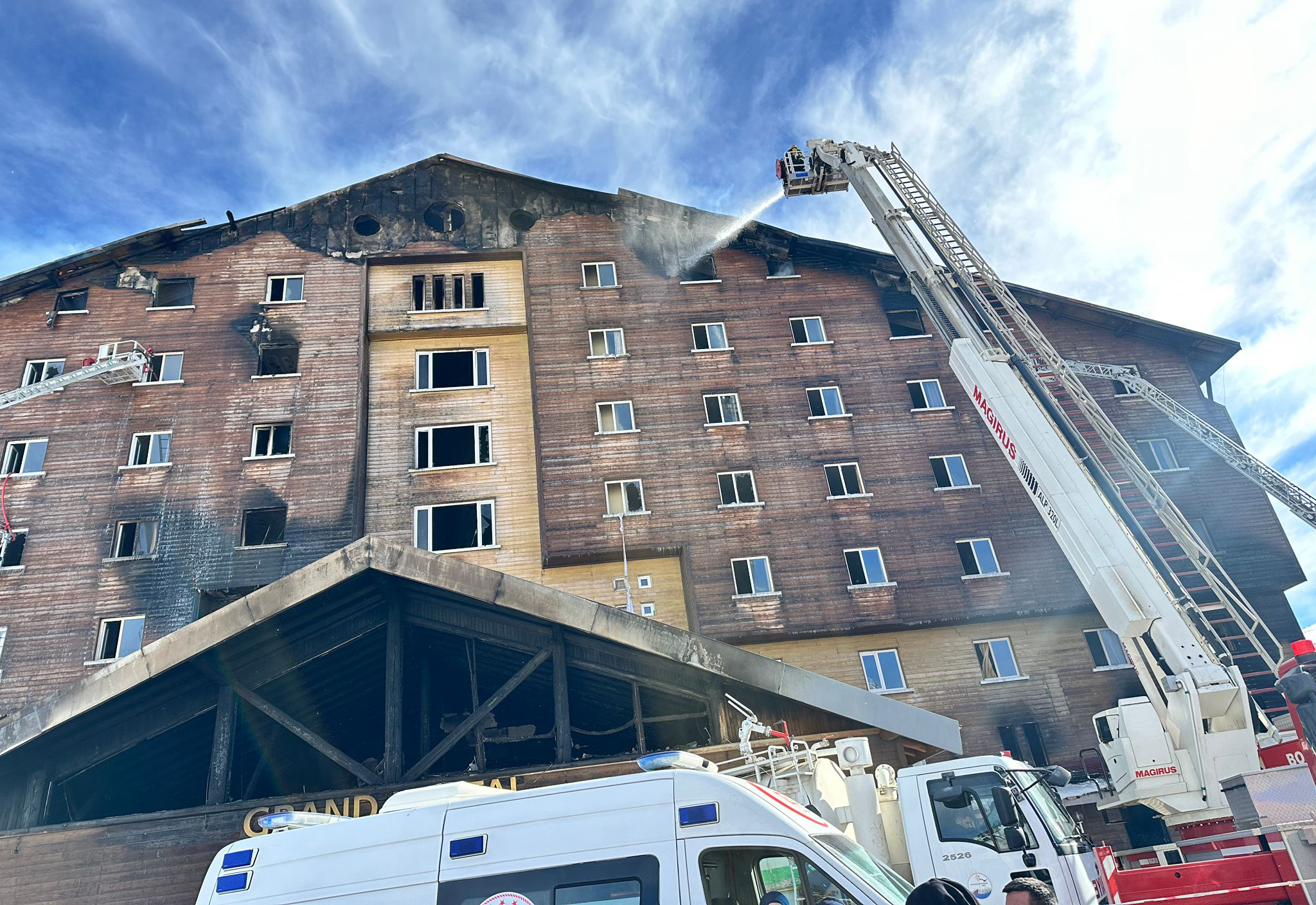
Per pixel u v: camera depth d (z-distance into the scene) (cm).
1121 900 989
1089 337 3525
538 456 3117
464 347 3362
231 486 2967
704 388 3316
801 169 2536
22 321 3200
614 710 2073
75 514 2888
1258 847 1143
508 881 700
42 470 2953
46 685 2644
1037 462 1595
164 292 3362
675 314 3447
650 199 3650
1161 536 2014
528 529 3050
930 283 2056
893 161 2325
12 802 1527
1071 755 2789
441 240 3516
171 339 3206
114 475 2955
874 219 2261
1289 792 1019
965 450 3266
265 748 2038
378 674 2047
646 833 700
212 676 1603
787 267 3631
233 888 757
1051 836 965
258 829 1452
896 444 3262
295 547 2894
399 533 3003
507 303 3444
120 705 1547
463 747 2530
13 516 2869
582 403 3225
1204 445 3325
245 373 3166
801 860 674
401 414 3189
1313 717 919
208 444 3030
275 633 1623
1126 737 1378
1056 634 2988
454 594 1662
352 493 3000
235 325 3244
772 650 2902
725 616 2916
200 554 2855
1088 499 1530
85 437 3009
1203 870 970
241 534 2906
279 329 3253
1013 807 986
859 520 3112
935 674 2898
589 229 3594
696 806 704
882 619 2950
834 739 1595
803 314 3516
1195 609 1522
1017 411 1688
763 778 1358
